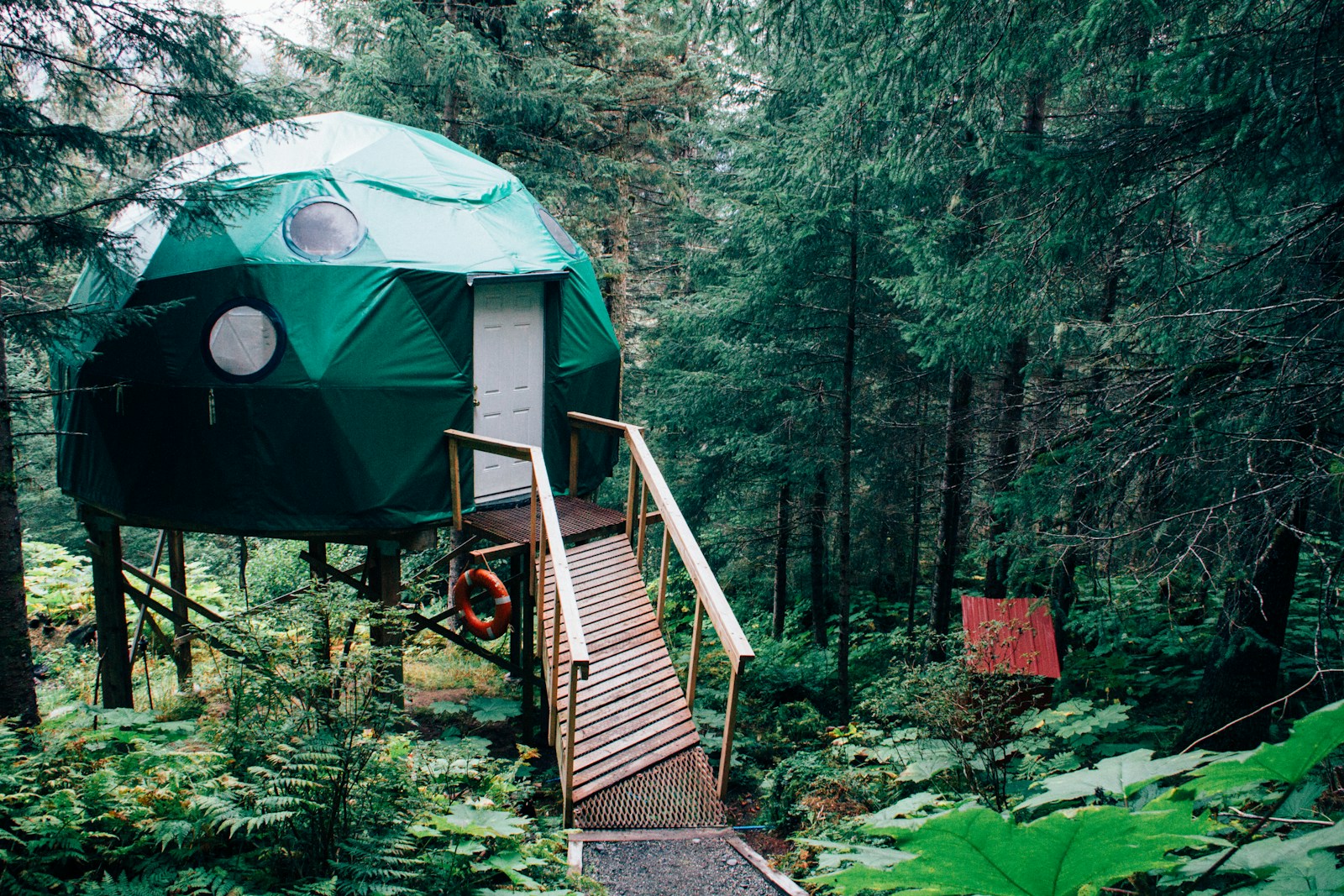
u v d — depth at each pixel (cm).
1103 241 712
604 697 872
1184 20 578
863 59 771
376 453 991
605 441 1289
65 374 1061
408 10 1461
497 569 1994
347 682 579
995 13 677
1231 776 100
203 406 955
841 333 1392
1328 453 529
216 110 844
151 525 1034
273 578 1723
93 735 661
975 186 1059
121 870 509
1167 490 648
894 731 707
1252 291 635
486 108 1648
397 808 560
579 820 764
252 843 527
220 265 954
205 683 1125
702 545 1842
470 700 1219
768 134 1285
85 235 762
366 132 1134
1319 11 533
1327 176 579
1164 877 131
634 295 2428
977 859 96
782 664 1523
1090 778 155
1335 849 158
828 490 1633
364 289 973
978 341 812
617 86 1864
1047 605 907
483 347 1079
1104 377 745
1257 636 722
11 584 772
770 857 734
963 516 1551
